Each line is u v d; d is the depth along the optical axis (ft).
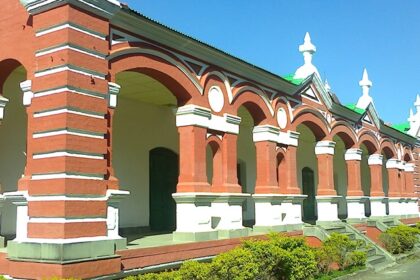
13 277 30.81
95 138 32.63
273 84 55.36
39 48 32.73
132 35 37.09
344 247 52.54
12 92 43.01
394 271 56.44
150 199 56.70
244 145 76.23
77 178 31.07
